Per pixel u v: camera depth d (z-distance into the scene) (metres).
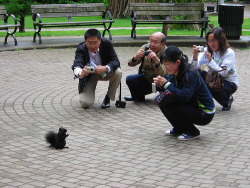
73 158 5.02
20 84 8.88
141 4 14.59
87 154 5.16
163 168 4.72
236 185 4.24
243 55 12.88
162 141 5.68
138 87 7.69
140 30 18.50
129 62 7.51
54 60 11.53
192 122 5.70
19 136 5.79
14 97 7.86
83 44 7.18
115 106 7.49
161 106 5.68
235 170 4.64
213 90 7.09
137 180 4.38
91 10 14.44
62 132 5.25
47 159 4.96
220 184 4.27
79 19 26.14
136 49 13.45
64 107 7.30
